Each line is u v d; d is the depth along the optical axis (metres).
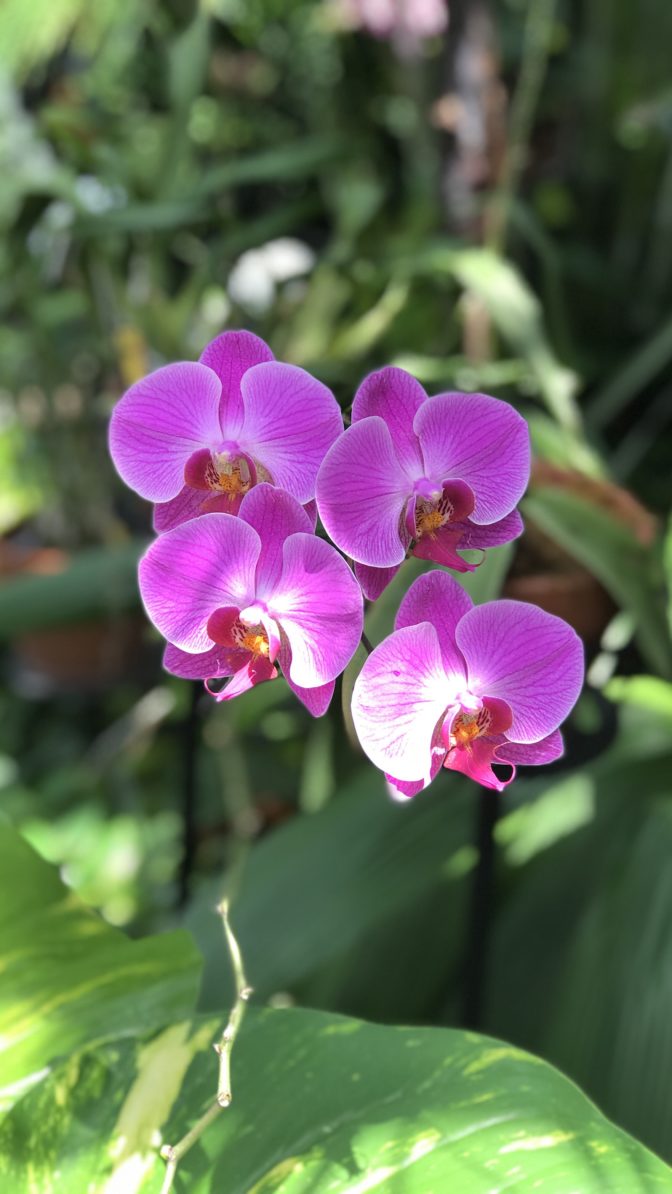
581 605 0.86
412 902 1.04
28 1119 0.61
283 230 1.53
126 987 0.68
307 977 0.98
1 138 1.57
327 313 1.44
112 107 1.70
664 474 1.63
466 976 0.91
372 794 1.15
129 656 1.60
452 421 0.52
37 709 1.97
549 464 0.90
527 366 1.22
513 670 0.52
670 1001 0.89
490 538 0.54
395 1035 0.62
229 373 0.55
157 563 0.51
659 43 1.62
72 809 1.76
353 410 0.53
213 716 1.38
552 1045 0.94
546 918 1.03
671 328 1.37
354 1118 0.58
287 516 0.52
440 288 1.42
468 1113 0.57
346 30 1.69
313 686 0.52
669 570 0.80
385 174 1.76
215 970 0.99
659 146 1.61
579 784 1.14
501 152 1.38
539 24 1.29
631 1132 0.86
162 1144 0.59
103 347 1.44
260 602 0.52
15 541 1.73
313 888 1.05
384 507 0.53
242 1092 0.60
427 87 1.51
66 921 0.71
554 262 1.35
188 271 1.66
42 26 1.46
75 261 1.39
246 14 1.75
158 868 1.58
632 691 1.15
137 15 1.50
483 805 0.88
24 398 1.68
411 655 0.51
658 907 0.95
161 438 0.54
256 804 1.46
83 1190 0.58
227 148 1.78
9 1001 0.67
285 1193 0.55
